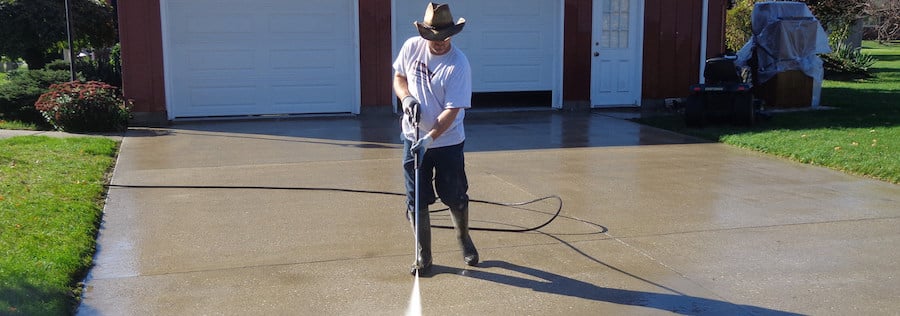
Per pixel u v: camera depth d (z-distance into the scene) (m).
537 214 6.08
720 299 4.27
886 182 7.22
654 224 5.78
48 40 19.02
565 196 6.69
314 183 7.17
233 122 11.60
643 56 13.30
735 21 24.34
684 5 13.35
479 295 4.33
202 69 11.95
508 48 13.02
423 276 4.63
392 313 4.07
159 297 4.29
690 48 13.50
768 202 6.46
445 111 4.38
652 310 4.12
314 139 9.86
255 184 7.13
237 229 5.63
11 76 14.08
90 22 19.33
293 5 12.09
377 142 9.61
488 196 6.69
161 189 6.90
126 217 5.95
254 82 12.18
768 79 12.78
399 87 4.59
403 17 12.55
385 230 5.62
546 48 13.19
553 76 13.28
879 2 21.83
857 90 17.09
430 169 4.61
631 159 8.45
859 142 8.89
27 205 5.79
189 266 4.80
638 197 6.65
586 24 13.07
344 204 6.38
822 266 4.81
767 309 4.13
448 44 4.45
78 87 10.55
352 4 12.20
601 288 4.44
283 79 12.27
